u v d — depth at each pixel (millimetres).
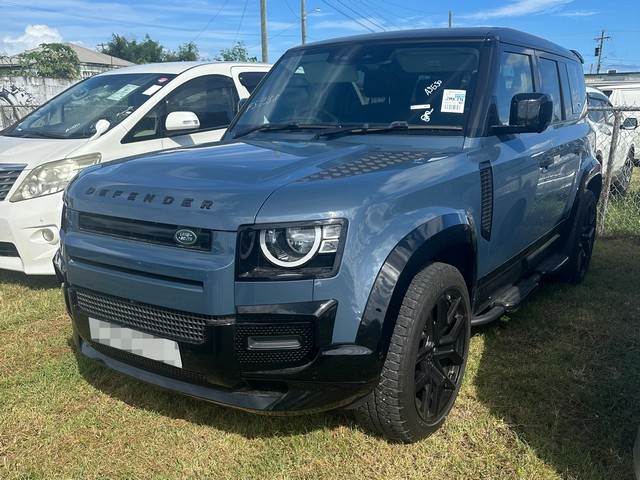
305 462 2621
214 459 2650
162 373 2547
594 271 5551
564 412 3004
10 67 28047
